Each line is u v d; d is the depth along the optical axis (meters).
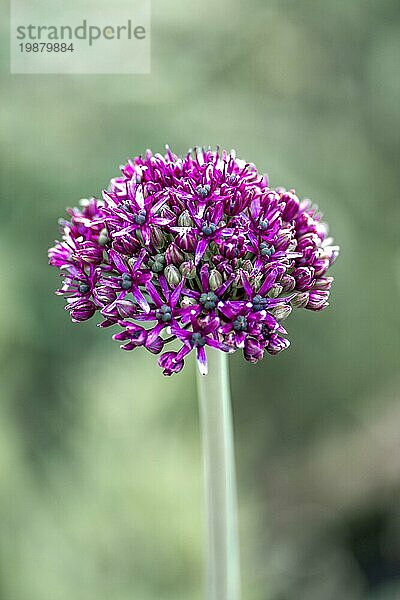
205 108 0.66
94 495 0.49
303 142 0.72
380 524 0.74
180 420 0.51
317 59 0.76
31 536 0.49
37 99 0.62
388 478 0.74
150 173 0.35
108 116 0.63
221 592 0.38
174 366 0.33
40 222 0.62
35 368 0.58
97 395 0.50
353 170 0.73
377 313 0.71
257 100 0.71
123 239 0.34
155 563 0.49
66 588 0.48
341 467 0.74
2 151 0.61
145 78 0.63
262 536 0.57
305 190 0.67
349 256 0.68
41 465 0.52
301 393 0.73
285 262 0.34
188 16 0.65
